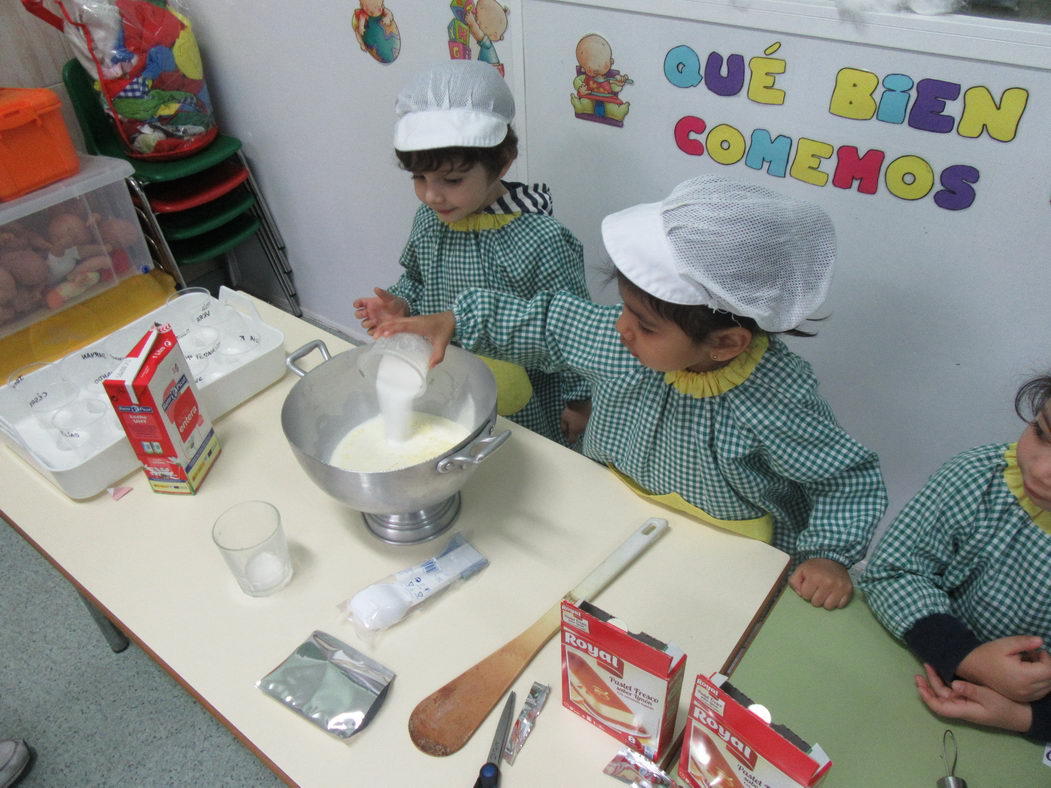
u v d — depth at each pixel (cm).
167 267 192
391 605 76
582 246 137
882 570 82
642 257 72
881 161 106
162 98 176
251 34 178
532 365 106
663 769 67
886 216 110
